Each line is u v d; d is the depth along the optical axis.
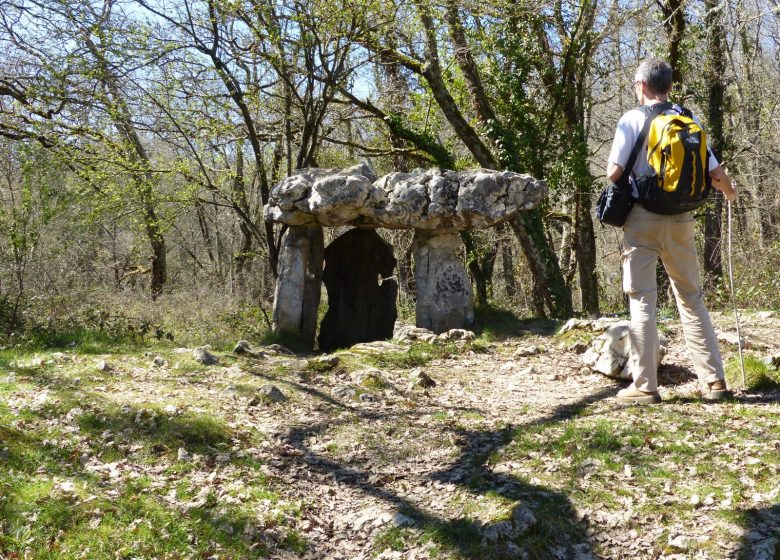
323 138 14.34
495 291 20.48
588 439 4.54
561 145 15.43
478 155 14.56
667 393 5.41
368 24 11.85
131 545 3.50
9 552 3.32
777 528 3.39
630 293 5.07
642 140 4.65
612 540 3.54
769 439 4.28
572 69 15.35
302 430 5.16
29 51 11.49
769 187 16.80
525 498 3.88
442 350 7.67
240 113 12.40
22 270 9.50
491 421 5.23
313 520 3.94
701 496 3.74
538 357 7.31
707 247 15.84
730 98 16.75
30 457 4.25
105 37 10.77
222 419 5.16
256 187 18.67
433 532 3.69
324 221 8.93
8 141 11.88
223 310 13.20
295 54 11.61
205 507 3.93
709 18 13.94
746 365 5.44
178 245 24.16
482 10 13.91
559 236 22.98
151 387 5.86
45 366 6.32
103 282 17.16
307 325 9.37
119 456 4.49
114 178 12.35
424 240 9.44
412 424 5.24
